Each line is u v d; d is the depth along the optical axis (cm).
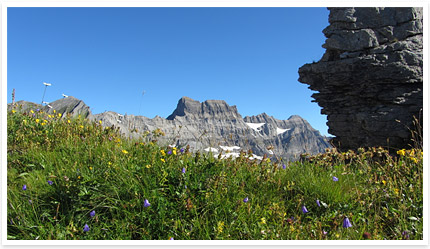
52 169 381
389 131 1988
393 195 383
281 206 356
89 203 307
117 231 286
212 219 314
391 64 2019
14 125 509
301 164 480
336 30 2248
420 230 322
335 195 380
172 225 297
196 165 380
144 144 470
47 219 299
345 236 302
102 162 381
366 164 498
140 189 329
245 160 439
